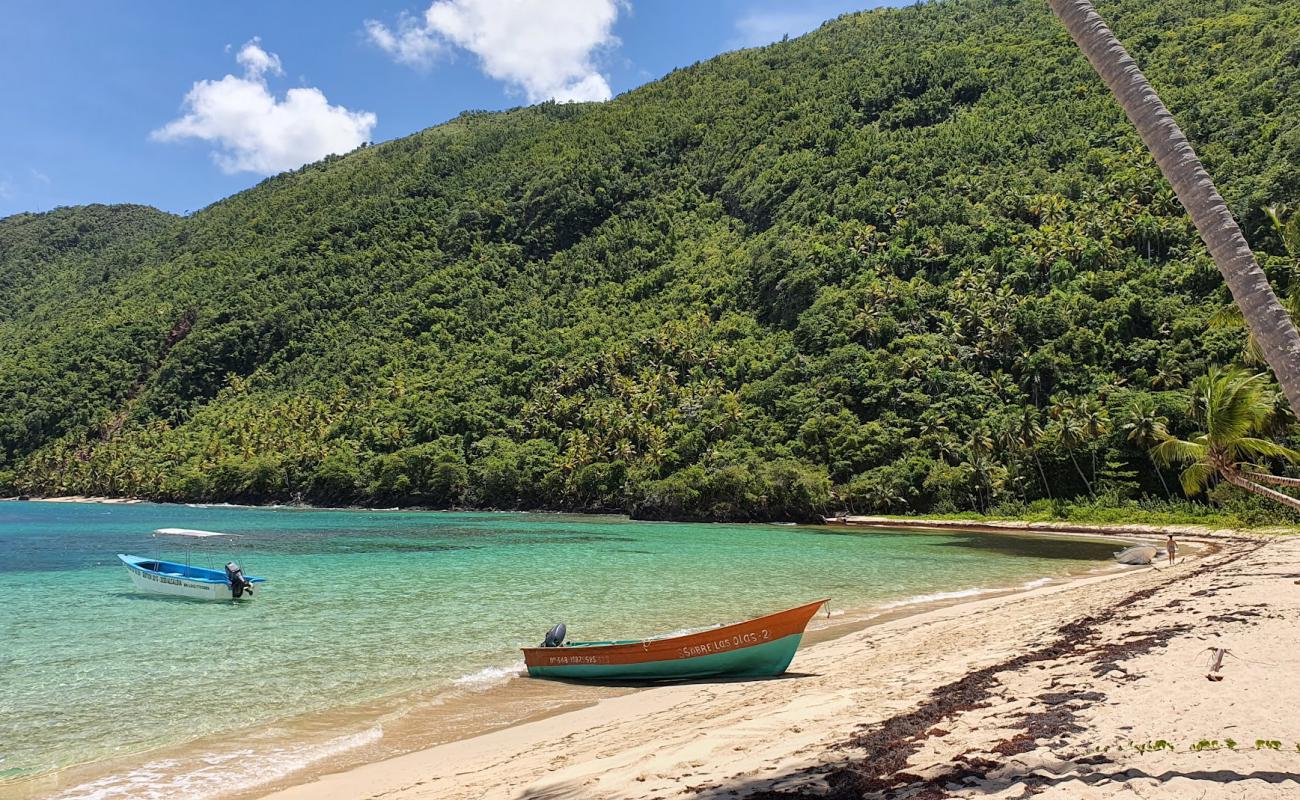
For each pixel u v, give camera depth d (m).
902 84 198.38
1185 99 133.62
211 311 195.88
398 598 29.66
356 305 198.75
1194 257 103.12
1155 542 56.03
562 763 10.52
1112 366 95.31
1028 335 104.38
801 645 20.33
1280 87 125.00
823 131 194.88
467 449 130.25
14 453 162.25
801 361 117.50
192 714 15.00
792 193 176.88
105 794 10.95
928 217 139.25
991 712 9.80
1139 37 160.50
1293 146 104.06
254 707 15.45
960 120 171.12
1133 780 6.57
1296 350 5.41
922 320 116.19
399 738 13.30
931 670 14.05
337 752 12.62
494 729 13.67
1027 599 25.83
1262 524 54.12
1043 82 170.38
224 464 132.25
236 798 10.66
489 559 45.88
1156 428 74.00
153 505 130.38
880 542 59.56
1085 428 79.00
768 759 9.02
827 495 90.38
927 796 6.93
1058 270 111.44
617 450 112.62
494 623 24.39
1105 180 127.56
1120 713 8.91
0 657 19.95
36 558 46.31
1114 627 15.52
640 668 17.03
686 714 13.21
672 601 28.64
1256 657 11.12
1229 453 16.91
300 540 60.53
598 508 108.38
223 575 30.42
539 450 121.62
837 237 144.25
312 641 21.78
